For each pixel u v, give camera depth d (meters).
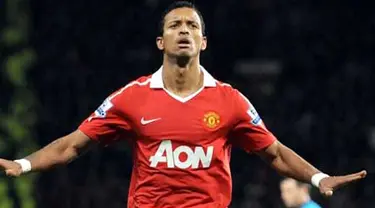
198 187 18.28
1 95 42.94
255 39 45.88
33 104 43.31
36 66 44.31
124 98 18.48
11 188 40.56
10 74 42.94
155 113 18.31
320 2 46.66
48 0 45.38
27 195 40.72
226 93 18.56
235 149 42.62
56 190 42.16
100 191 42.41
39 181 42.09
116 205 42.31
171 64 18.45
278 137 43.62
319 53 45.72
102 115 18.66
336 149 43.62
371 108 44.69
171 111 18.31
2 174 40.59
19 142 42.47
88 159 42.84
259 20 45.97
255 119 18.67
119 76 44.97
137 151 18.61
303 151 43.62
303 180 18.94
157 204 18.38
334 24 46.31
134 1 45.97
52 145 18.81
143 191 18.50
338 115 44.38
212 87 18.55
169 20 18.48
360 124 44.22
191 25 18.45
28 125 42.94
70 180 42.56
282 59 45.59
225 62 45.66
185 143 18.25
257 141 18.83
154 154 18.31
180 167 18.22
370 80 45.22
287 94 44.72
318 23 46.25
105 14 45.88
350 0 47.12
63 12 45.56
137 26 45.69
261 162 42.25
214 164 18.34
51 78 44.31
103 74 44.97
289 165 19.05
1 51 43.12
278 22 46.03
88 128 18.72
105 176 42.81
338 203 41.16
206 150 18.27
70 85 44.44
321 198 41.03
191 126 18.25
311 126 43.84
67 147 18.80
